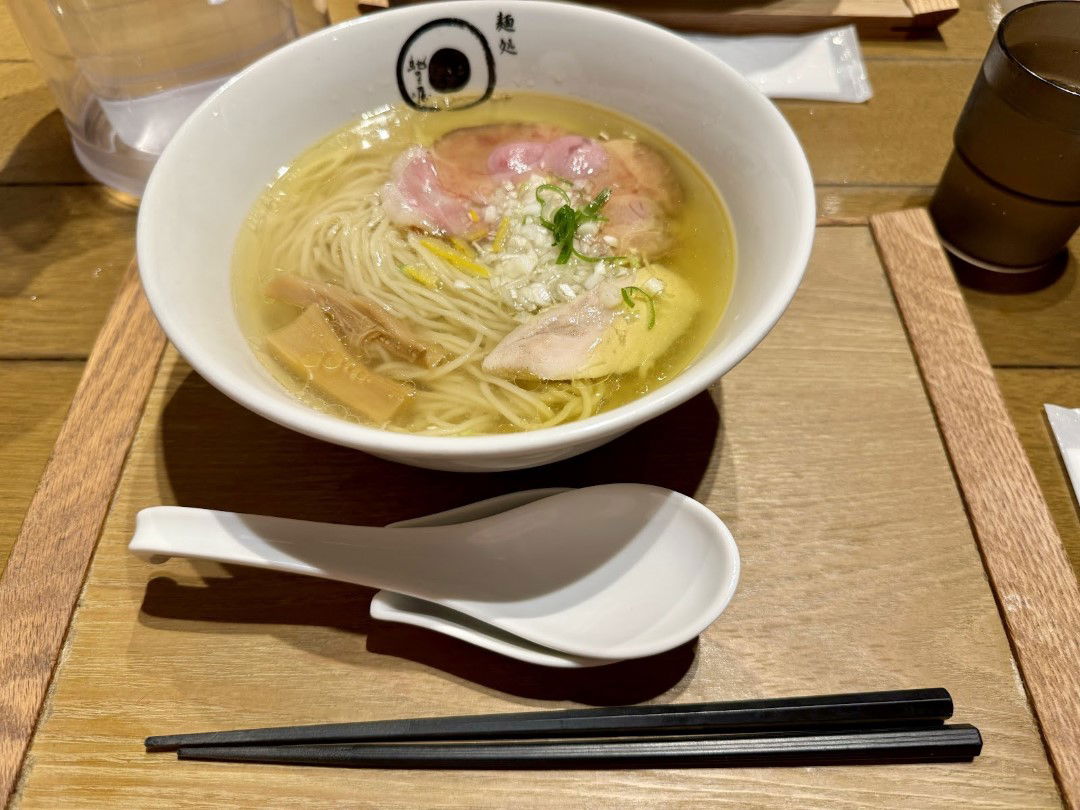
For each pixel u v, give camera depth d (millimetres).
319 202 339
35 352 344
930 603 268
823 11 464
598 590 263
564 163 337
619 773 237
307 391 279
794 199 265
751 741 237
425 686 252
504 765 236
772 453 302
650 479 295
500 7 336
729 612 265
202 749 238
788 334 334
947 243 396
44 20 370
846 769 238
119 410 307
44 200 400
